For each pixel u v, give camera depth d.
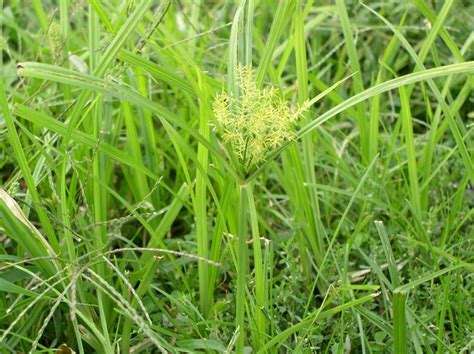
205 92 0.56
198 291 0.71
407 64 1.05
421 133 0.99
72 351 0.59
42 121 0.57
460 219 0.77
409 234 0.71
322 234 0.72
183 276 0.65
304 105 0.49
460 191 0.71
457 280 0.61
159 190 0.83
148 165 0.80
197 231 0.62
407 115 0.69
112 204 0.82
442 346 0.58
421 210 0.77
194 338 0.64
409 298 0.66
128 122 0.71
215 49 1.04
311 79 0.81
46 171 0.72
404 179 0.76
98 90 0.48
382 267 0.71
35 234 0.58
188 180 0.61
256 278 0.57
